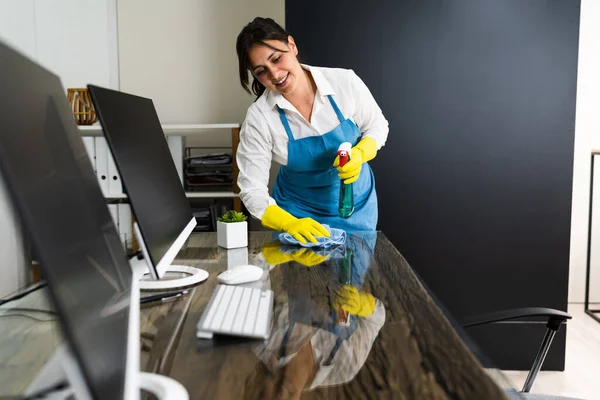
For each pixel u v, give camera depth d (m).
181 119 2.87
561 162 2.24
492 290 2.30
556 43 2.17
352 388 0.54
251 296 0.87
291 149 1.76
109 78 2.84
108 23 2.81
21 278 2.11
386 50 2.21
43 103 0.45
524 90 2.21
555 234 2.27
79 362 0.31
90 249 0.46
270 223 1.59
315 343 0.68
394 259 1.25
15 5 2.64
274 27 1.55
